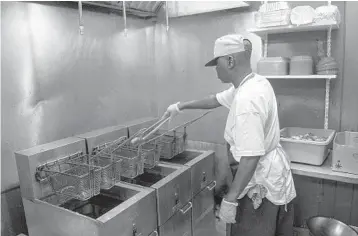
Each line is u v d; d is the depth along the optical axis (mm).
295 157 2076
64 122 2070
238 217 1756
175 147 2238
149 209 1671
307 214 2490
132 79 2691
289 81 2391
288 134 2363
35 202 1591
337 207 2383
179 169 2012
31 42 1815
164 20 2822
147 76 2873
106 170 1619
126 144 1965
